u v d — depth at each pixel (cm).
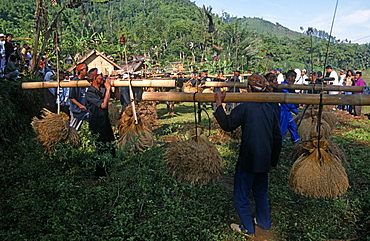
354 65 9156
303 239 382
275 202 480
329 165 374
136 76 859
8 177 539
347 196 493
